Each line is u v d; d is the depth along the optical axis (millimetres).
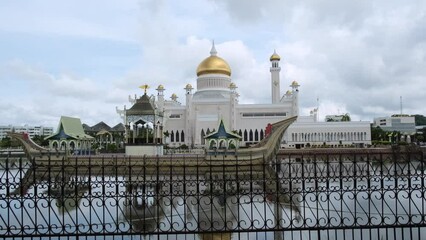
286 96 112125
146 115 56375
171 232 12320
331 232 17703
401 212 21234
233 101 107188
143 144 55594
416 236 17203
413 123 178250
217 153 47469
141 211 21578
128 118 56812
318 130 99750
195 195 12781
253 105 107625
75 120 58562
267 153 46125
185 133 109625
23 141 51594
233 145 49375
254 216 19578
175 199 24359
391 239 16594
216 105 109000
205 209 21484
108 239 16281
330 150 58625
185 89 111812
